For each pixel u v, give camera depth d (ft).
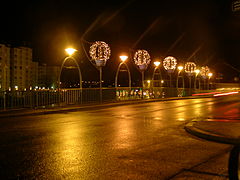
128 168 16.85
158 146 23.02
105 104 70.08
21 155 20.07
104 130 31.40
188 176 15.38
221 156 19.72
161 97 102.83
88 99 72.59
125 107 66.44
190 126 31.55
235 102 81.76
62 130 31.50
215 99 100.78
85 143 24.25
